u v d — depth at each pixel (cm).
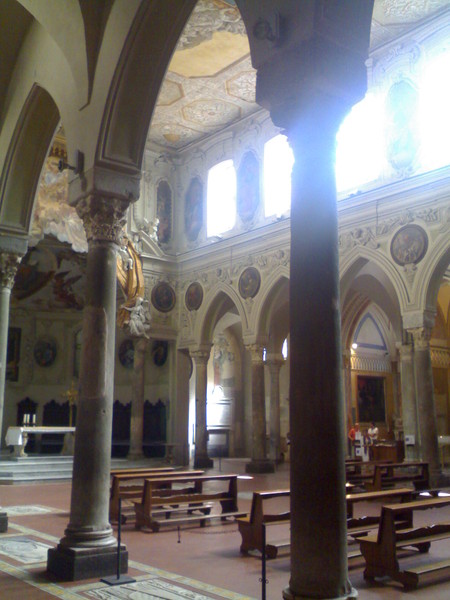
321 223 545
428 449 1731
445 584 734
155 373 2786
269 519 892
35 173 1145
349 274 2023
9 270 1130
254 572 779
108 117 843
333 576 482
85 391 798
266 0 575
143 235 2645
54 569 752
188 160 2820
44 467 2109
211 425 3098
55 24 941
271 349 2856
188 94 2330
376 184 1972
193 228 2730
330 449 503
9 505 1418
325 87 546
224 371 3200
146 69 843
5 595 663
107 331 824
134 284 2477
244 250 2427
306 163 554
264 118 2458
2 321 1113
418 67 1916
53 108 1091
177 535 1041
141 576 751
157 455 2700
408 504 775
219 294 2542
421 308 1778
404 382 2202
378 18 1898
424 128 1864
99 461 782
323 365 518
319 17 536
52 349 2858
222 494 1200
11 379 2756
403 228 1852
